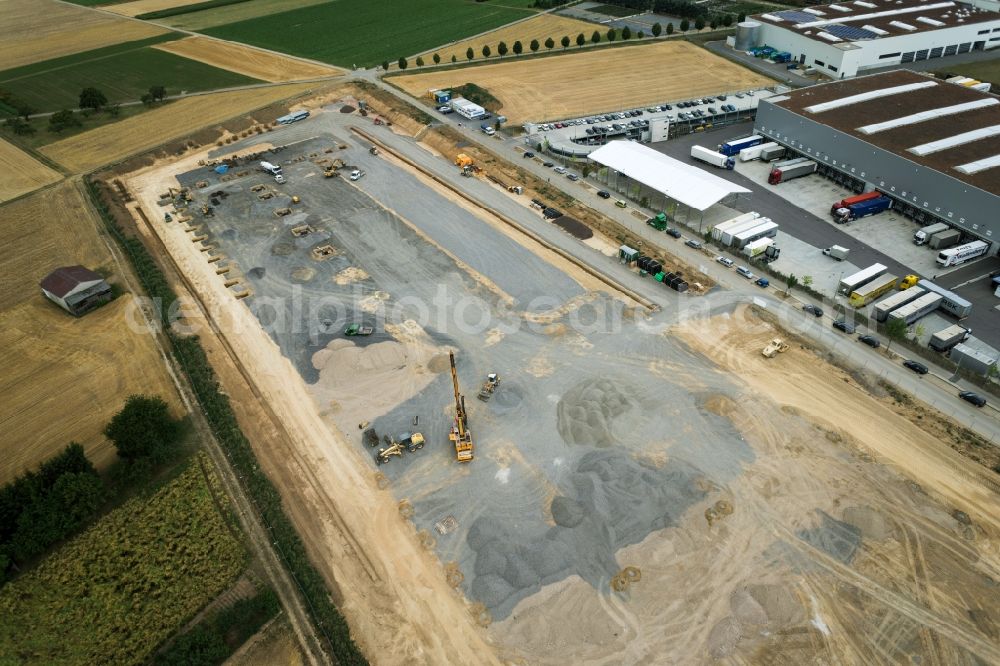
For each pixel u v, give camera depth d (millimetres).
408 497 50688
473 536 47531
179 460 53969
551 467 52250
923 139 87188
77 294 71250
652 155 93812
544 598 43188
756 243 76500
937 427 54750
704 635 40875
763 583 43406
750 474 51000
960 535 46188
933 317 67188
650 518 47750
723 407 56969
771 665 39344
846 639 40375
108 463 53969
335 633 41812
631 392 58812
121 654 41219
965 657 39312
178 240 83938
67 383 62562
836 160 93000
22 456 54969
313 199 92438
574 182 95375
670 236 81938
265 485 51562
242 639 41688
